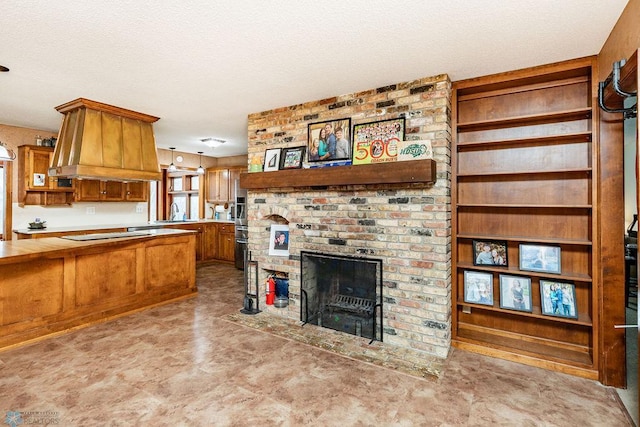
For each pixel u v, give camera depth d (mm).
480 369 2633
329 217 3443
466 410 2115
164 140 5906
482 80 2902
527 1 1831
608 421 2012
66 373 2506
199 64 2639
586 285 2777
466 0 1817
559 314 2734
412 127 2982
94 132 3562
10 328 2963
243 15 1954
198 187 7730
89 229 5082
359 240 3246
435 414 2072
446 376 2525
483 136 3119
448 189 2928
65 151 3590
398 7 1881
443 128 2836
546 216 2900
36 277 3127
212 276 5883
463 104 3199
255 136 4062
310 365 2672
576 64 2559
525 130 2961
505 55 2498
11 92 3273
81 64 2625
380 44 2324
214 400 2186
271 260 3939
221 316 3807
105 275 3676
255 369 2598
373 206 3170
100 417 1997
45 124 4656
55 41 2254
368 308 3205
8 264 2949
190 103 3666
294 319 3705
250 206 4125
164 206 7617
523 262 2885
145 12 1916
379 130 3123
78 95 3377
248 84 3098
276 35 2193
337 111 3416
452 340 3031
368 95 3223
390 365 2684
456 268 3062
